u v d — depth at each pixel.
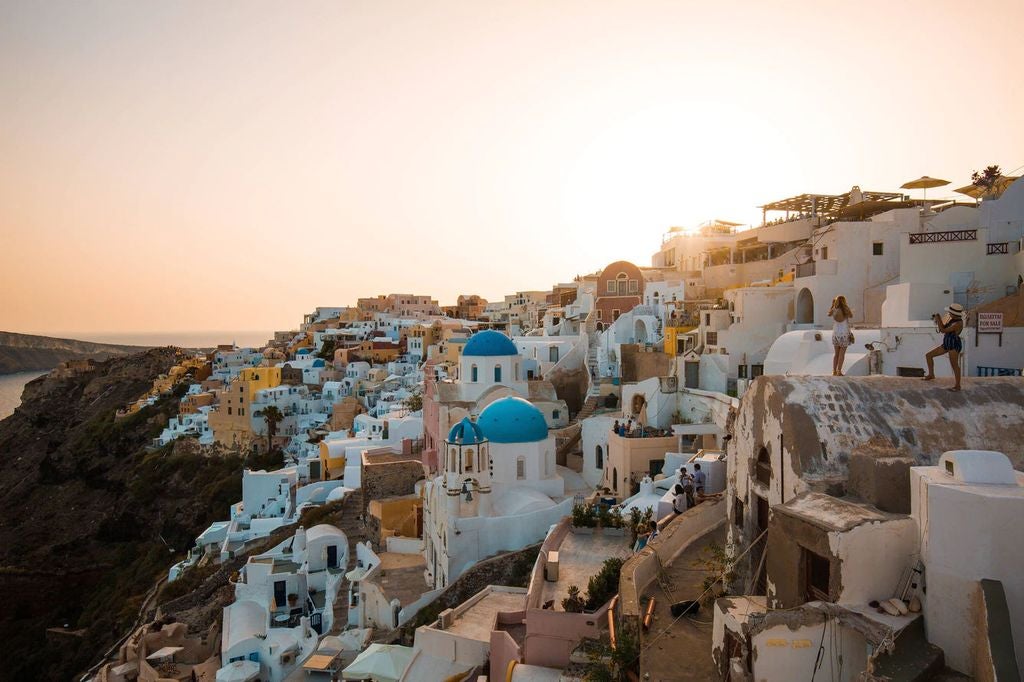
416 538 43.03
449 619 25.41
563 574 22.86
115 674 43.56
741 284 61.19
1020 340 21.12
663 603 15.54
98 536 97.88
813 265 44.88
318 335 152.38
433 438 49.44
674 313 55.59
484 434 37.38
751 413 15.41
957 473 9.74
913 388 14.17
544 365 64.19
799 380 14.23
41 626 80.62
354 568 43.81
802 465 12.83
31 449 142.25
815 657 9.87
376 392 99.81
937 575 9.32
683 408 42.44
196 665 43.72
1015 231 29.70
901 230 42.00
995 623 8.46
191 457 101.81
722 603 12.30
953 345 14.08
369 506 48.84
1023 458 12.95
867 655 9.45
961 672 8.91
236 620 44.62
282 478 71.25
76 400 157.12
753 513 15.09
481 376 48.50
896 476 11.20
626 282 74.50
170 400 127.62
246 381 100.69
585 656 15.48
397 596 35.00
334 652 32.66
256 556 51.66
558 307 96.44
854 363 23.36
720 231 84.06
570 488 40.62
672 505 24.36
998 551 8.77
